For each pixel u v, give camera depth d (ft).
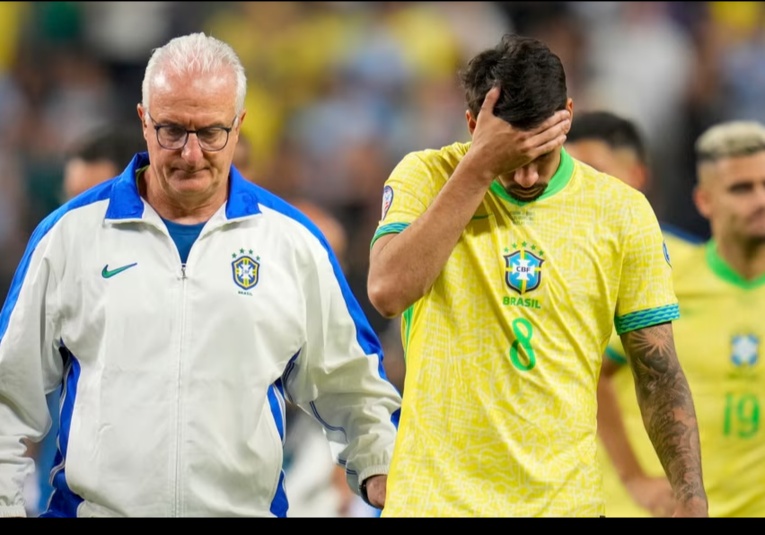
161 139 36.76
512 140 32.86
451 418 33.71
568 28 105.81
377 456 40.22
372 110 103.30
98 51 105.19
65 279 38.09
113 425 37.17
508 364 33.76
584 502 33.45
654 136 102.06
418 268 33.24
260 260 38.81
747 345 55.98
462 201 33.30
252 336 38.01
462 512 33.06
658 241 34.94
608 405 53.47
